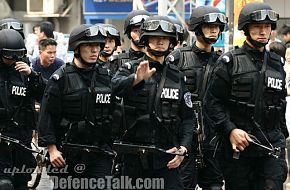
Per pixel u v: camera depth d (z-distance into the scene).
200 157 21.62
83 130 19.44
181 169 21.52
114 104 19.20
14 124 21.45
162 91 18.20
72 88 19.45
